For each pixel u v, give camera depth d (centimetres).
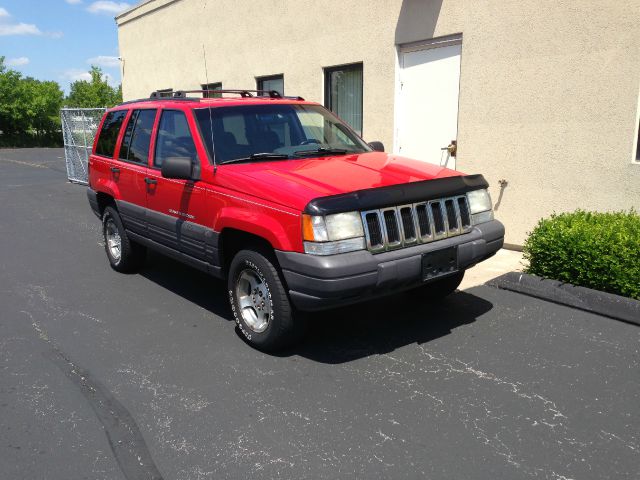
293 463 306
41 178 1731
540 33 632
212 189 466
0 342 476
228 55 1204
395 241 409
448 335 464
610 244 489
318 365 420
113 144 650
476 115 714
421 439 324
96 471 304
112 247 685
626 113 574
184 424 346
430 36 756
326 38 933
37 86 3912
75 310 550
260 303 443
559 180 641
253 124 520
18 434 339
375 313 518
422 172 459
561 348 433
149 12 1506
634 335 452
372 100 862
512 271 576
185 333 487
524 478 289
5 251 792
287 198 399
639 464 298
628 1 557
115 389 392
